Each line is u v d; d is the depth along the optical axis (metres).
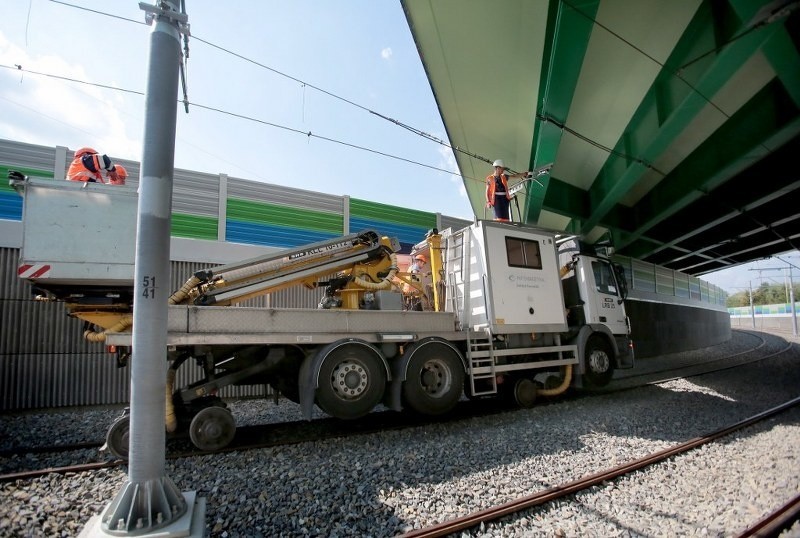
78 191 5.24
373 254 7.64
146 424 3.08
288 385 6.84
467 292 8.23
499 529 3.50
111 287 5.43
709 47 6.93
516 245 8.41
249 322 5.86
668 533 3.49
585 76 8.85
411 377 6.74
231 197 11.20
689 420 7.36
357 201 13.27
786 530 3.51
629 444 5.89
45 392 8.84
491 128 11.84
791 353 21.88
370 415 8.11
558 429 6.61
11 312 8.73
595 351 9.39
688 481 4.62
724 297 44.09
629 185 11.97
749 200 13.81
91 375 9.23
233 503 3.97
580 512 3.85
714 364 17.30
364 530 3.49
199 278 6.26
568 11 6.05
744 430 6.74
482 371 7.48
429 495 4.15
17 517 3.62
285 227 11.89
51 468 4.81
